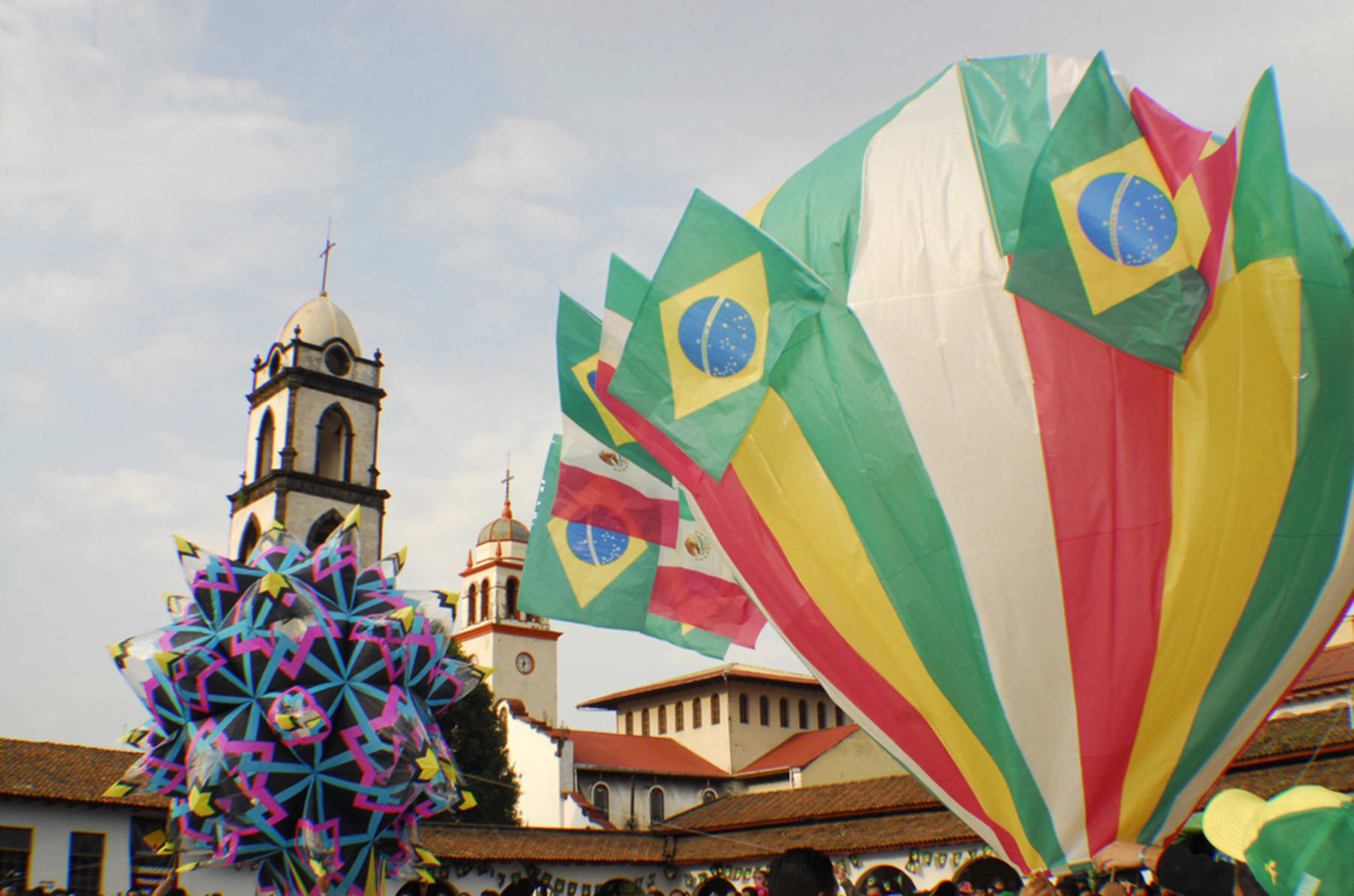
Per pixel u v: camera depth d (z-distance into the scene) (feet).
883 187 25.99
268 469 158.20
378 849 27.07
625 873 97.50
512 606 204.85
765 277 25.96
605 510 34.76
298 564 28.76
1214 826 12.06
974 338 23.89
